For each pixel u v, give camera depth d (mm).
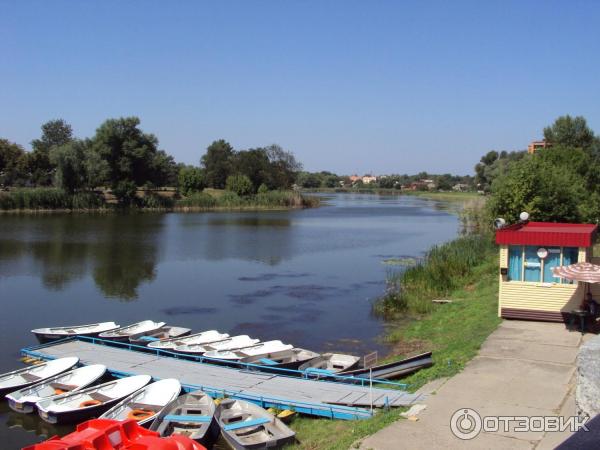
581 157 41406
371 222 75562
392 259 41250
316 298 28172
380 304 25375
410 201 148250
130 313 25453
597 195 36156
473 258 31938
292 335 21594
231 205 103375
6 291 29906
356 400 12773
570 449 3594
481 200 59438
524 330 16062
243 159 123000
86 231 58719
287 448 10852
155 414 12625
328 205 124812
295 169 132375
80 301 27781
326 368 16578
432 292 26812
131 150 94250
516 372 12180
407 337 20141
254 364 16391
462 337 16891
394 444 8781
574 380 11516
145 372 15922
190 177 108875
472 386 11359
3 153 102312
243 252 44875
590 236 16812
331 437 10820
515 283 17359
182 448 9789
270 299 28078
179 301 27750
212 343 19094
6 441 12773
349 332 21812
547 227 20750
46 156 106312
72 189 87750
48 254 42500
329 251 45656
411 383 13320
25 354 18625
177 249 46250
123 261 39781
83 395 14227
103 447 9875
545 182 29547
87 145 92938
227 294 29312
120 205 91562
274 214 90688
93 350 18469
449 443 8727
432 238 55344
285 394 13648
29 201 81438
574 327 16266
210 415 12328
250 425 11766
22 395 14375
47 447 9570
